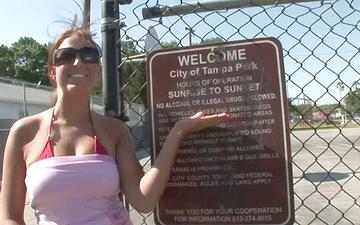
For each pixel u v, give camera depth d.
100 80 1.36
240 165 1.22
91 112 1.22
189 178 1.25
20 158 1.19
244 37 1.25
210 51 1.25
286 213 1.19
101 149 1.17
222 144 1.23
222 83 1.24
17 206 1.19
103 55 1.31
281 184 1.19
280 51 1.21
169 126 1.27
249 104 1.22
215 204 1.23
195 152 1.24
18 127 1.19
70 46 1.17
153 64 1.28
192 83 1.26
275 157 1.20
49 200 1.12
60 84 1.17
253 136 1.21
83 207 1.12
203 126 1.19
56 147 1.16
